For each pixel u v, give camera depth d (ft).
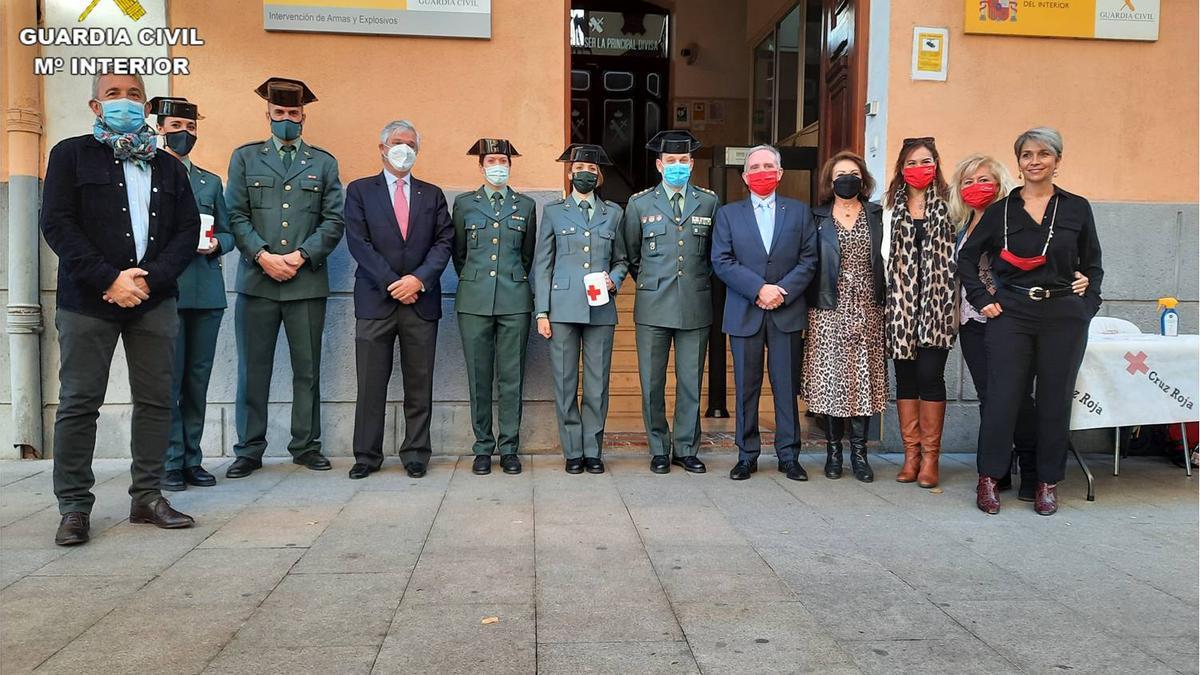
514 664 7.74
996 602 9.40
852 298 14.87
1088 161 18.16
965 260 13.74
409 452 15.38
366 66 16.84
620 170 34.27
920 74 17.66
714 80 34.04
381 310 14.98
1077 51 18.02
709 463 16.62
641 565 10.46
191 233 12.04
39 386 16.58
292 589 9.57
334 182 15.48
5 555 10.73
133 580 9.84
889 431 17.98
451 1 16.81
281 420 17.08
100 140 11.39
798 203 15.24
